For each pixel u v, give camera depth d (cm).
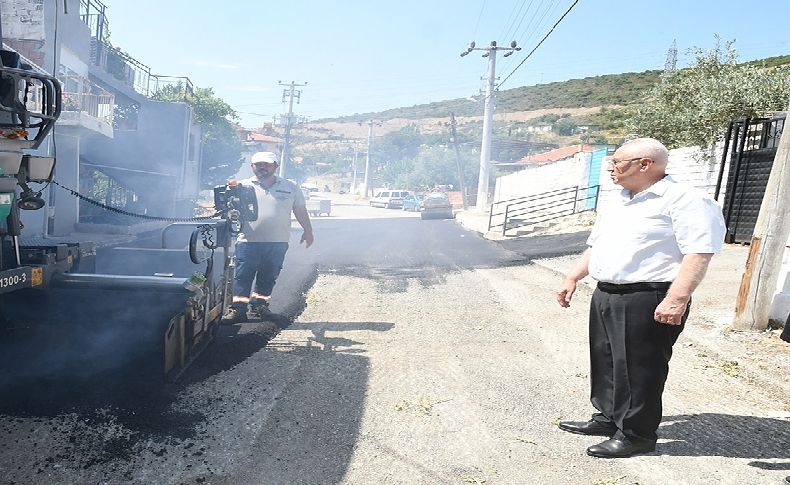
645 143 314
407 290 841
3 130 350
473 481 299
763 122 1117
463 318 669
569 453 332
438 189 6412
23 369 406
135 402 374
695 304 701
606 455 326
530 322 656
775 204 563
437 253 1320
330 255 1241
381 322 638
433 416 381
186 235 716
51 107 388
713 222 292
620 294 324
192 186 2978
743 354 514
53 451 310
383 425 365
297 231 2025
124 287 428
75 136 1602
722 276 856
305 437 345
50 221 1523
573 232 1634
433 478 301
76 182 1625
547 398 418
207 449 323
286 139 5775
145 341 432
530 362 505
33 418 343
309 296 763
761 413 390
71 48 1672
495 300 779
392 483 295
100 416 352
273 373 449
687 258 294
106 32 2591
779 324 580
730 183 1177
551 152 5216
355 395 414
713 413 389
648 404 322
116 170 2233
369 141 7862
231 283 570
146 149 2456
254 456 318
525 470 311
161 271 610
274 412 377
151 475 293
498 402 409
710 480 300
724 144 1217
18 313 421
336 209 4853
